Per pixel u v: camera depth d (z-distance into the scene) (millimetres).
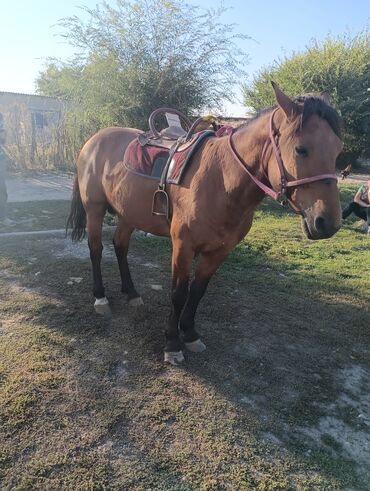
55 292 3814
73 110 10000
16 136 12062
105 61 8633
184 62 8641
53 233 5621
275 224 6965
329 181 1919
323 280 4559
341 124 2008
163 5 8469
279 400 2609
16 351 2865
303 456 2199
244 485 1989
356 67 17438
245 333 3350
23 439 2148
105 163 3359
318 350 3201
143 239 5547
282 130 2061
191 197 2551
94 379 2654
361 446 2314
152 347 3033
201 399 2547
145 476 1999
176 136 3146
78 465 2031
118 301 3699
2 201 6051
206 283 2934
